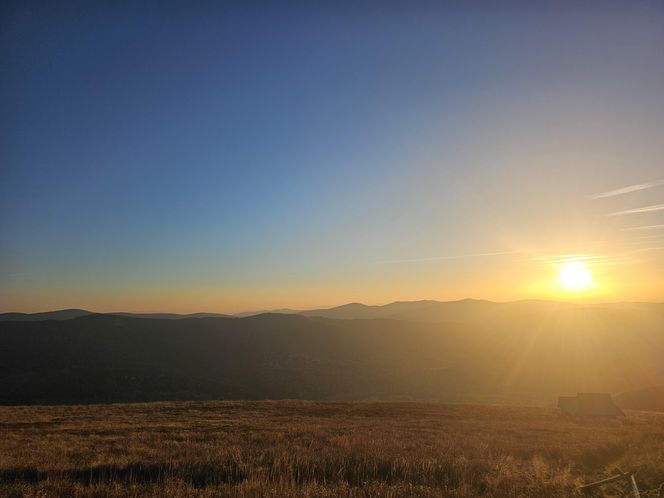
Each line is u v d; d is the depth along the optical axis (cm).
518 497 978
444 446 1695
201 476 1134
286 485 941
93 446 1700
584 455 1605
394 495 925
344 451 1477
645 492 1045
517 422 3350
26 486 963
